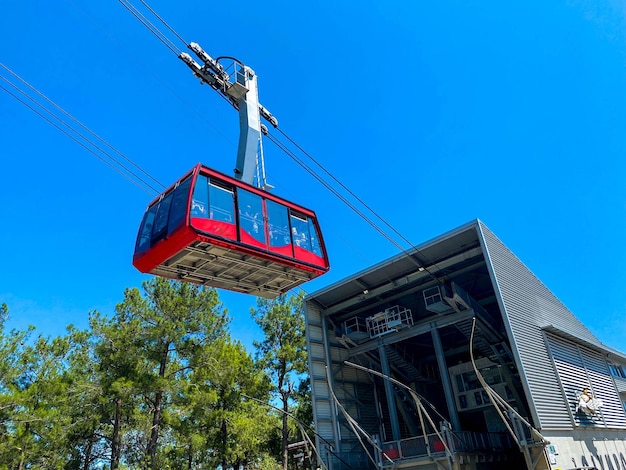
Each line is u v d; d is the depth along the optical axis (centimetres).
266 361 3806
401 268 2609
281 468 3478
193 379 2931
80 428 2866
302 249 1327
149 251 1141
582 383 2475
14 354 2756
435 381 3025
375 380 3041
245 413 3281
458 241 2389
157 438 2894
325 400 2703
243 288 1350
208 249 1127
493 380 2922
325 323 2939
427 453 2152
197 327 2942
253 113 1401
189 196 1093
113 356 2734
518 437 1925
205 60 1340
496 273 2214
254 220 1220
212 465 3038
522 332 2177
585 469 1916
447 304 2477
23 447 2411
